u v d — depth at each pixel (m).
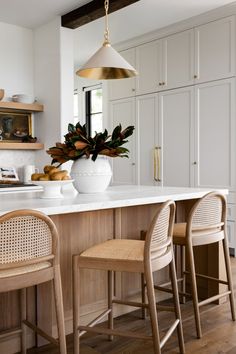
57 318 1.65
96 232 2.43
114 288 2.57
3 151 4.55
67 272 2.29
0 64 4.53
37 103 4.74
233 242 4.17
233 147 4.14
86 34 4.90
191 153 4.54
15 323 2.09
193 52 4.49
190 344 2.18
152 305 1.74
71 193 2.67
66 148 2.57
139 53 5.13
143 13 4.25
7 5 4.02
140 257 1.79
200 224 2.31
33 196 2.45
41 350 2.12
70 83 4.50
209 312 2.66
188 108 4.56
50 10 4.17
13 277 1.52
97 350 2.13
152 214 2.81
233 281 3.23
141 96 5.12
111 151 2.57
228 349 2.12
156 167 4.93
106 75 2.88
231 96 4.14
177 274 2.97
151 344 2.20
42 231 1.60
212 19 4.29
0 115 4.51
